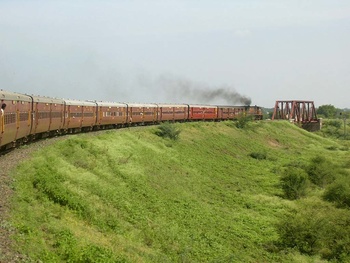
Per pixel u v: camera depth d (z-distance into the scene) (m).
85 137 43.72
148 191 35.38
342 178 51.12
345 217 36.19
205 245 27.92
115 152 42.44
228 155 68.06
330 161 68.00
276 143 91.94
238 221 35.03
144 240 25.25
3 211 17.36
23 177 23.27
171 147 58.03
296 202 43.22
